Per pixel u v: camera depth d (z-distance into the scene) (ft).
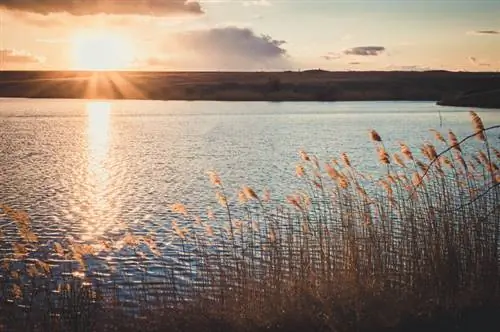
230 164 159.84
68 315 40.22
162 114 421.18
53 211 98.43
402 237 47.62
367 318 38.11
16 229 80.48
